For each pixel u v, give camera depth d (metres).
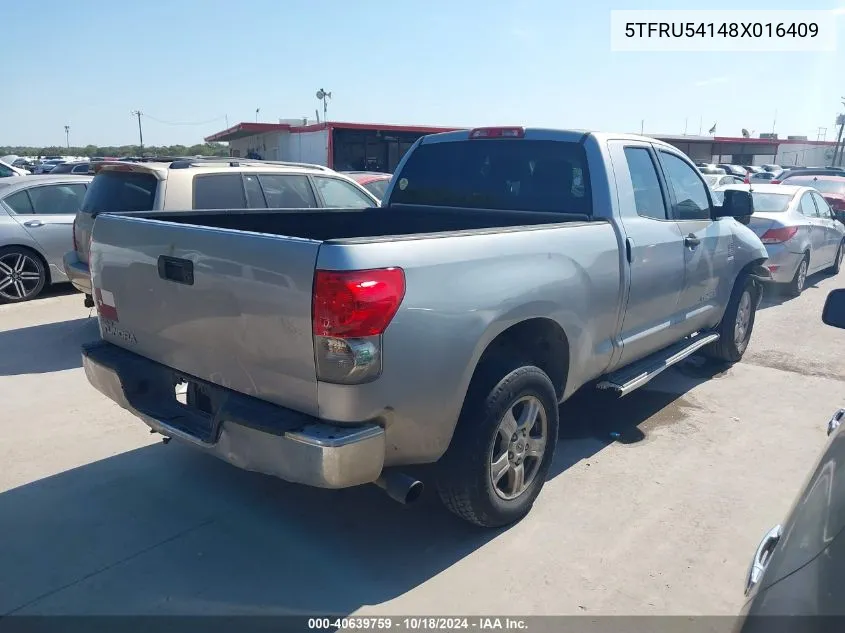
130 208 6.61
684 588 3.24
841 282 11.53
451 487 3.41
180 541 3.58
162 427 3.46
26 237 8.96
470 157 5.05
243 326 3.06
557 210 4.62
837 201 14.00
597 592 3.21
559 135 4.60
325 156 28.61
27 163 42.22
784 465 4.51
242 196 7.05
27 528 3.67
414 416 3.04
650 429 5.08
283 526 3.73
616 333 4.44
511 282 3.39
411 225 5.32
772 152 50.72
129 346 3.81
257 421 2.97
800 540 1.79
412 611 3.07
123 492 4.07
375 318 2.79
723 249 5.76
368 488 4.16
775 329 8.21
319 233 5.13
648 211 4.79
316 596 3.16
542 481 3.88
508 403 3.43
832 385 6.15
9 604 3.08
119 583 3.23
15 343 7.14
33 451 4.59
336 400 2.83
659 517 3.85
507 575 3.33
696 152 47.41
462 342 3.13
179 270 3.31
